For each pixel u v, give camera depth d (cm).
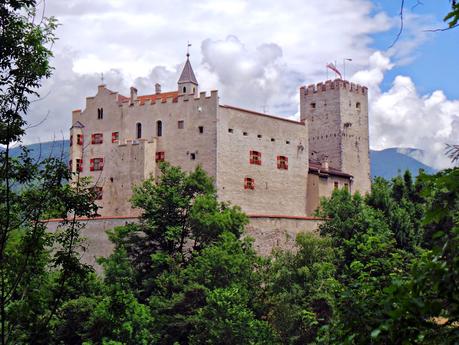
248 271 6016
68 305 5231
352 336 1301
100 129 8788
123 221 7331
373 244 2920
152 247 6562
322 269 5619
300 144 9012
